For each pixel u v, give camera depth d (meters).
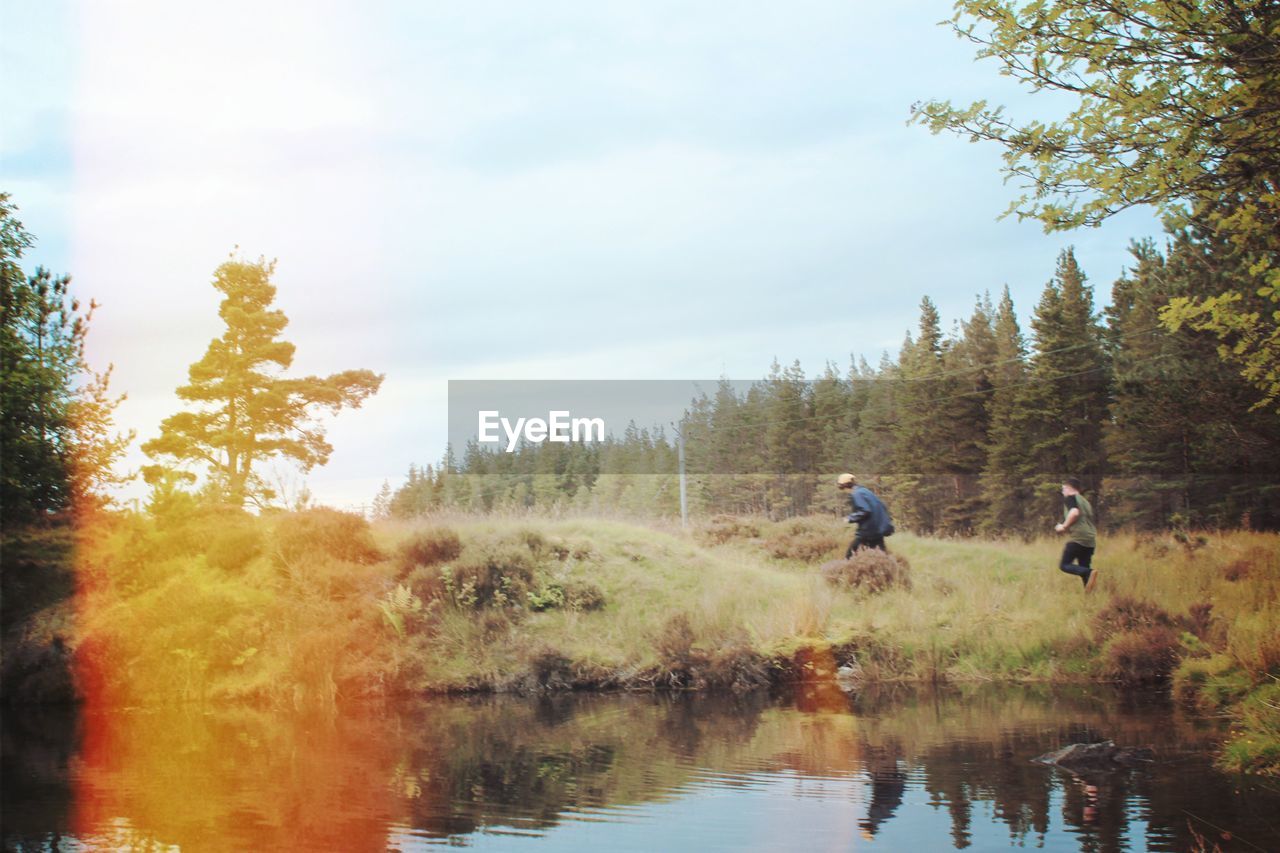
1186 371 25.25
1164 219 8.07
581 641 16.47
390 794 7.56
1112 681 14.17
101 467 20.86
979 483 43.00
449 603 16.88
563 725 11.35
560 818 6.71
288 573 17.22
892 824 6.36
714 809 6.90
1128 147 7.12
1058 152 7.36
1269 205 7.71
